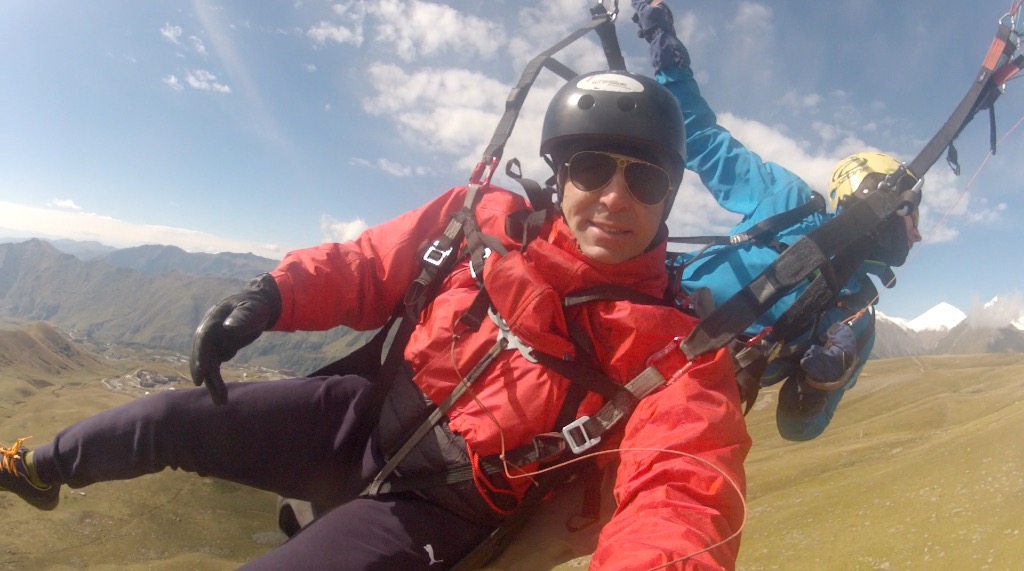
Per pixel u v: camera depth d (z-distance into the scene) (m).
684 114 4.57
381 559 2.13
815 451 66.50
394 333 2.71
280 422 2.46
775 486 51.03
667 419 1.94
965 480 31.30
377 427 2.43
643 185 2.17
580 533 2.36
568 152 2.35
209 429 2.38
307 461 2.50
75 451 2.34
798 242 2.27
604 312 2.12
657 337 2.07
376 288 2.64
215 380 2.10
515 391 2.17
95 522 74.25
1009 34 2.77
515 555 2.38
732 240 4.02
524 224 2.40
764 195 4.18
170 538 73.06
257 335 2.26
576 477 2.40
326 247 2.59
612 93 2.26
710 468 1.79
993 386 108.38
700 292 2.46
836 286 2.49
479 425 2.17
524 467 2.17
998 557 22.28
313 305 2.46
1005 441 34.78
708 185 4.52
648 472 1.85
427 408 2.31
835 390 3.59
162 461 2.38
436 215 2.73
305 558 2.08
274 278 2.36
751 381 2.62
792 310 2.60
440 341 2.32
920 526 28.23
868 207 2.49
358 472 2.50
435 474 2.26
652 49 4.61
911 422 80.88
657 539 1.60
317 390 2.56
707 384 2.02
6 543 65.31
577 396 2.16
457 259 2.53
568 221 2.30
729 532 1.70
